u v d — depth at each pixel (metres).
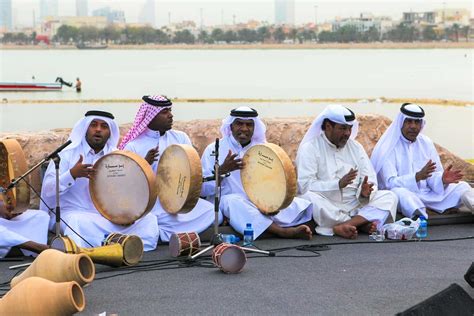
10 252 7.17
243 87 28.86
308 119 9.52
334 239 7.88
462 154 13.52
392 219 8.12
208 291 6.07
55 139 8.38
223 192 8.12
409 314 4.93
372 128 9.64
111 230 7.31
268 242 7.72
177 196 7.39
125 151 7.32
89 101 22.25
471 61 52.38
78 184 7.53
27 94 25.83
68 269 5.36
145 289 6.12
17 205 6.89
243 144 8.23
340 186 7.98
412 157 8.75
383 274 6.57
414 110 8.57
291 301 5.83
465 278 6.02
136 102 21.83
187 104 20.89
